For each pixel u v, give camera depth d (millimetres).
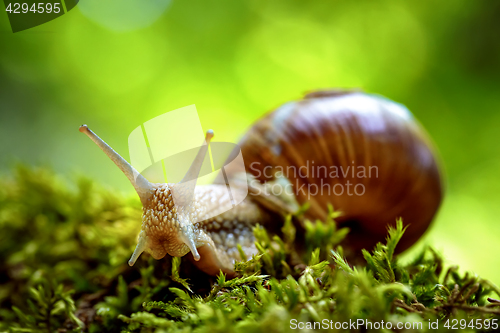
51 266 187
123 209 188
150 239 149
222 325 131
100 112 553
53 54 532
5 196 213
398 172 178
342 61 533
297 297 136
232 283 147
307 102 185
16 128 501
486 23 502
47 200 206
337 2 540
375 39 526
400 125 181
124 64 551
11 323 166
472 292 140
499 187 405
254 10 565
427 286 149
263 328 130
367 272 149
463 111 498
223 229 161
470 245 333
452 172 460
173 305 148
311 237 166
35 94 534
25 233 201
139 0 537
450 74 516
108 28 536
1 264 192
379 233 188
